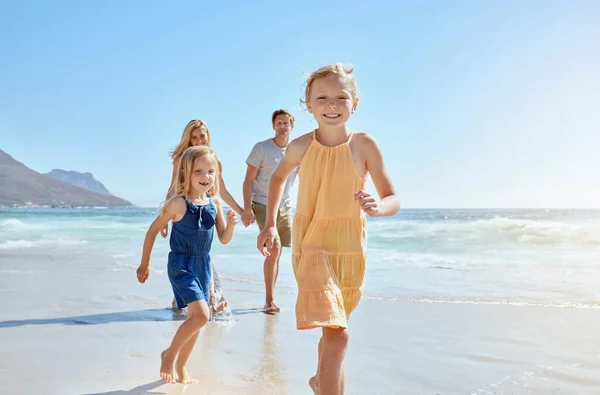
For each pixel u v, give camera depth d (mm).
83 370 3508
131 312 5320
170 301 5879
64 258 9805
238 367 3637
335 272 2756
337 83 2795
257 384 3299
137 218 29922
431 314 5125
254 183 5863
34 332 4488
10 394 3053
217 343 4246
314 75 2867
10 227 19922
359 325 4730
